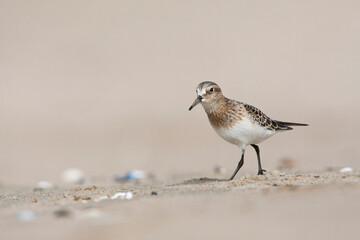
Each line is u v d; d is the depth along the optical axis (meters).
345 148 13.90
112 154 15.03
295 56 21.23
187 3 25.84
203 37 23.08
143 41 23.14
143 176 11.77
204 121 17.42
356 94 18.38
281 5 25.22
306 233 5.24
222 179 9.75
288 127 9.61
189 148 15.29
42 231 5.61
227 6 25.44
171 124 17.23
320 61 20.73
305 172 10.02
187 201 6.63
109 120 17.77
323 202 6.26
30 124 17.73
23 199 8.30
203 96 8.89
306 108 17.59
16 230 5.71
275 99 18.27
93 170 13.34
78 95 19.67
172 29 23.86
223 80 19.77
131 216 6.01
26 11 25.77
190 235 5.29
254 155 14.06
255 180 8.12
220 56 21.56
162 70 20.91
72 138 16.77
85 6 26.00
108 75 20.84
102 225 5.72
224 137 9.19
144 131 16.89
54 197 8.21
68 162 14.40
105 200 7.25
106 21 24.86
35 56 22.41
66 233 5.50
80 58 22.14
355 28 22.73
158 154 14.74
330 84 19.08
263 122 9.06
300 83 19.30
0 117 18.31
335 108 17.39
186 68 20.88
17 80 20.75
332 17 23.78
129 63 21.56
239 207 6.20
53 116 18.31
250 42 22.48
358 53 21.02
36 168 13.74
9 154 15.41
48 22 25.00
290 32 22.97
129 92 19.61
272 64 20.73
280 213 5.88
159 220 5.80
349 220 5.56
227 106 8.97
